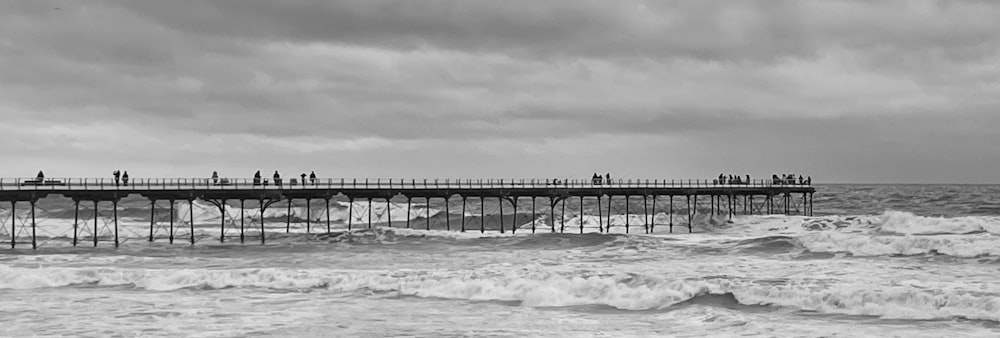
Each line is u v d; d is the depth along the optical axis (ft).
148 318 124.57
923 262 180.96
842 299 127.85
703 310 127.03
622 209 442.50
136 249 230.89
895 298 126.21
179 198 242.37
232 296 144.56
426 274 156.87
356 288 151.02
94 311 129.80
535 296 138.72
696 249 218.38
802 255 199.93
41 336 112.37
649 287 142.00
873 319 120.98
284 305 136.05
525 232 312.09
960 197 576.20
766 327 116.06
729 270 170.40
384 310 131.75
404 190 269.64
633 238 250.37
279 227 328.49
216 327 118.32
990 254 186.91
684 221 335.26
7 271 159.53
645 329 116.57
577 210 436.35
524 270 164.35
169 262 195.83
